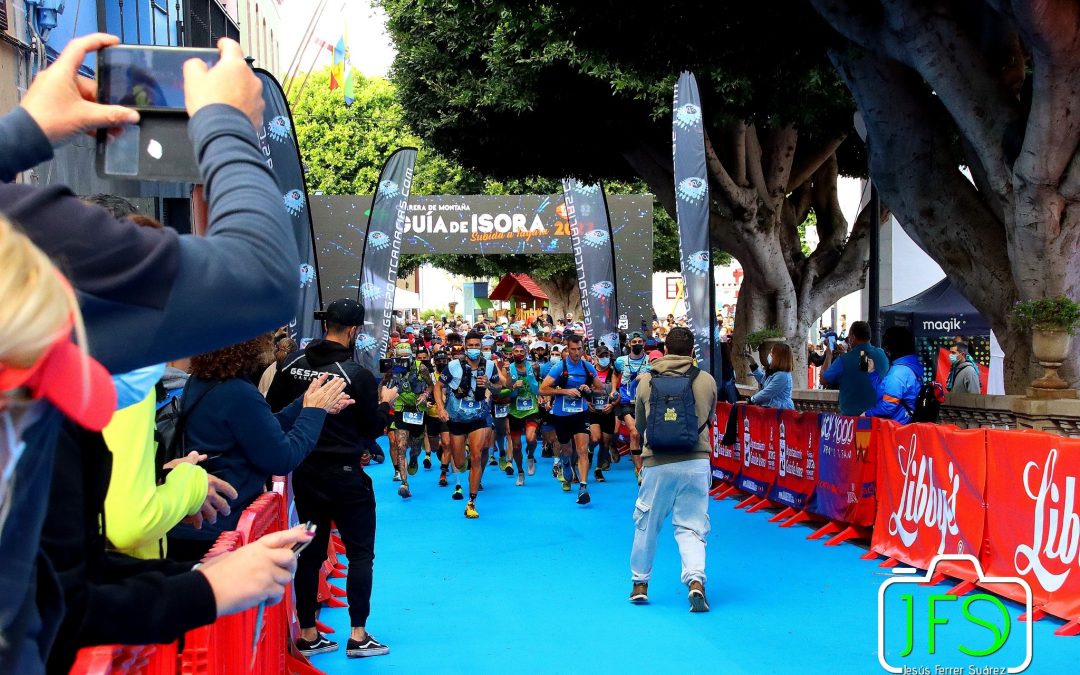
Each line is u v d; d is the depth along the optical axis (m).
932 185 10.48
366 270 14.09
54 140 1.55
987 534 6.84
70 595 1.79
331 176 41.78
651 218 25.55
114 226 1.27
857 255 18.31
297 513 6.18
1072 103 8.40
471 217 25.48
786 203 18.81
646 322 24.98
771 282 17.09
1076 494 6.02
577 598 7.30
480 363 12.11
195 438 4.35
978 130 9.41
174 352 1.32
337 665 5.86
